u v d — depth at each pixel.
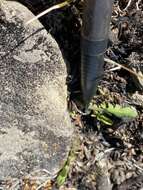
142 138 0.28
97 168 0.27
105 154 0.28
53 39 0.24
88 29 0.23
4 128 0.25
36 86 0.25
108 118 0.28
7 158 0.26
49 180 0.27
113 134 0.28
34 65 0.24
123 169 0.27
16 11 0.24
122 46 0.28
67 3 0.25
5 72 0.24
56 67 0.25
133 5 0.28
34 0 0.26
